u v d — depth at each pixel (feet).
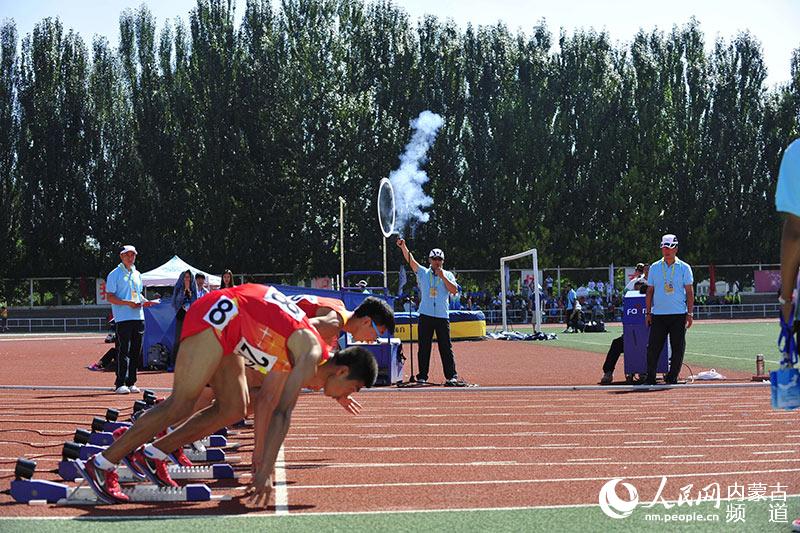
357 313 24.76
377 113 177.88
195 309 20.26
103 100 178.81
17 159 177.88
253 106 172.65
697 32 193.26
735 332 108.78
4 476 23.29
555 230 182.60
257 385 26.35
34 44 177.68
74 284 178.81
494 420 33.81
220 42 176.04
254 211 172.86
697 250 189.06
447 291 48.52
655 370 46.14
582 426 31.83
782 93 192.85
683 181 189.16
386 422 33.65
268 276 174.50
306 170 172.04
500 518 17.93
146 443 21.66
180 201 175.11
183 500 20.01
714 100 191.42
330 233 175.94
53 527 17.39
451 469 23.81
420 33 183.21
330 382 21.16
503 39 184.24
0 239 175.73
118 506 19.54
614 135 186.29
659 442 27.91
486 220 180.14
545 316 164.66
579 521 17.63
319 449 27.45
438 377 55.47
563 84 186.91
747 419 32.96
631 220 185.16
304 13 180.96
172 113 176.96
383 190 54.70
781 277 16.24
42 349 99.09
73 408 39.17
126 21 181.78
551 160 183.11
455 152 180.45
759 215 189.06
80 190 175.52
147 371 62.90
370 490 21.08
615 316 166.40
